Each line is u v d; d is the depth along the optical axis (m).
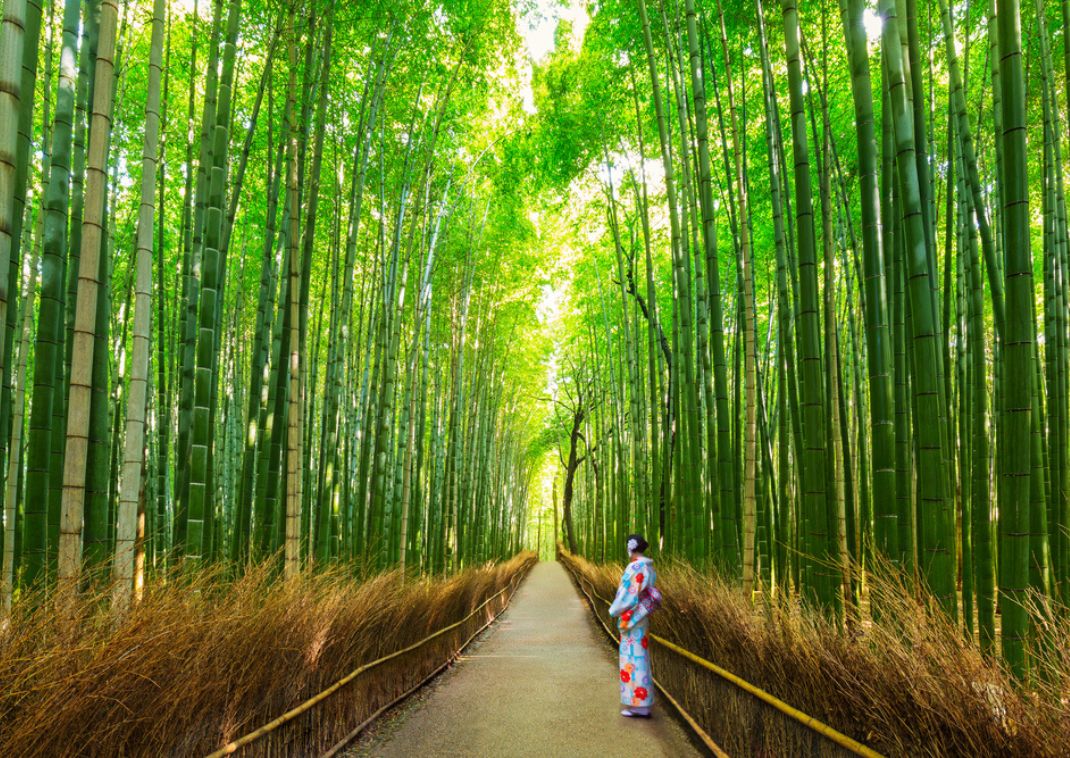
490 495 20.19
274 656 2.75
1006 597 2.19
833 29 6.05
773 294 8.72
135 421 2.61
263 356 4.86
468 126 8.84
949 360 4.11
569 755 3.44
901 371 3.43
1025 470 2.17
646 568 4.43
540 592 17.23
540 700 4.77
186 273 4.39
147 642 1.96
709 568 5.11
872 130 3.04
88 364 2.37
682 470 6.86
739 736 3.11
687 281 6.32
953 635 1.93
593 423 21.75
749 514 4.14
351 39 6.06
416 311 8.04
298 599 3.25
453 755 3.46
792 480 6.72
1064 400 3.70
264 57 6.02
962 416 4.56
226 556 4.86
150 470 5.87
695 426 6.05
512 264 12.60
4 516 3.68
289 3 4.55
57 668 1.73
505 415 20.58
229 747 2.32
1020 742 1.54
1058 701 1.58
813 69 4.80
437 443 12.05
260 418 5.09
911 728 1.86
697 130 5.14
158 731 1.98
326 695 3.30
